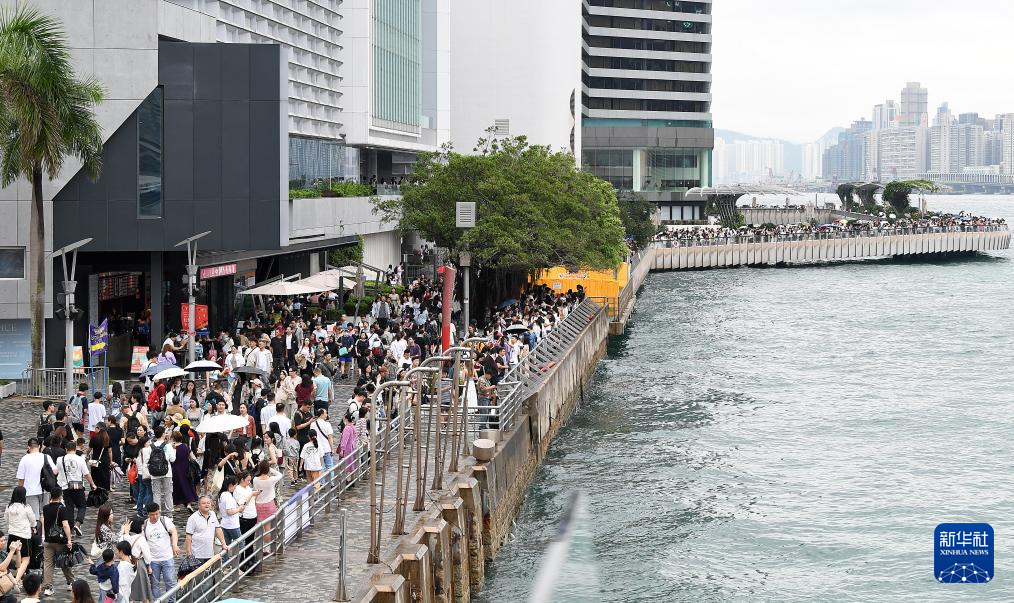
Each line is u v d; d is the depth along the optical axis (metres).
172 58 52.78
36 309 45.72
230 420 29.33
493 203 69.81
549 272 94.62
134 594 20.25
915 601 32.94
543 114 162.25
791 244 163.75
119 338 55.22
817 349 83.31
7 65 41.88
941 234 173.38
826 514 40.94
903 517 40.59
